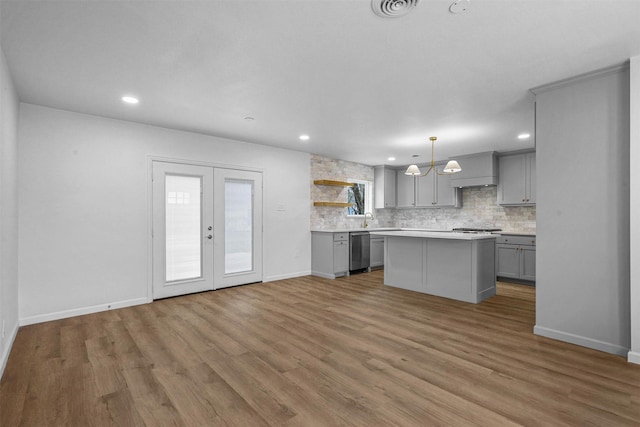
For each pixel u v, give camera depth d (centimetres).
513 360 254
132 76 280
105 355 264
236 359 257
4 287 251
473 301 427
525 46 233
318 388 213
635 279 246
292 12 193
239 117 398
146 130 428
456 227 712
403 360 255
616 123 264
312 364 248
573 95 286
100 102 343
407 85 302
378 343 289
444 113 383
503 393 206
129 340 297
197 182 478
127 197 411
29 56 243
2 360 236
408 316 368
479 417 182
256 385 217
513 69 269
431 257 473
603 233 271
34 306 346
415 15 196
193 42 226
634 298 246
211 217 492
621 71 261
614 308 265
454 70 271
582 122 281
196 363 250
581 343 281
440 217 741
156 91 314
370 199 770
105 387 215
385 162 727
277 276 576
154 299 433
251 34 217
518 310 393
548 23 204
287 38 222
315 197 641
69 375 231
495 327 331
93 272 384
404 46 233
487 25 207
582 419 179
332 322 347
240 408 192
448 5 186
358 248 642
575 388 212
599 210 272
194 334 311
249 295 465
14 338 298
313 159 637
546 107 302
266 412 188
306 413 186
